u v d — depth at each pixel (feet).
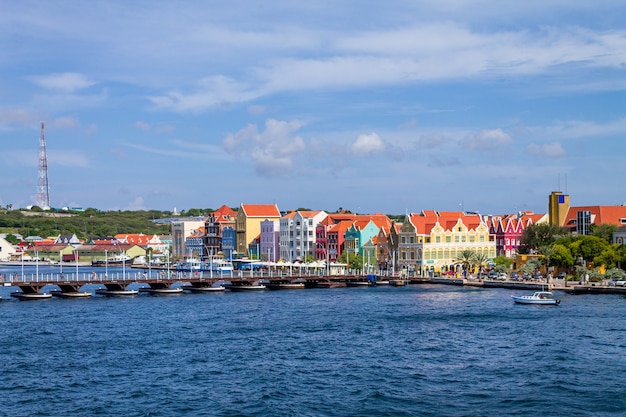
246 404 250.98
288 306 532.32
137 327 422.82
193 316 473.67
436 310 488.02
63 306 544.62
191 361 320.09
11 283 601.62
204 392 267.18
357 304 539.29
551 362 306.55
